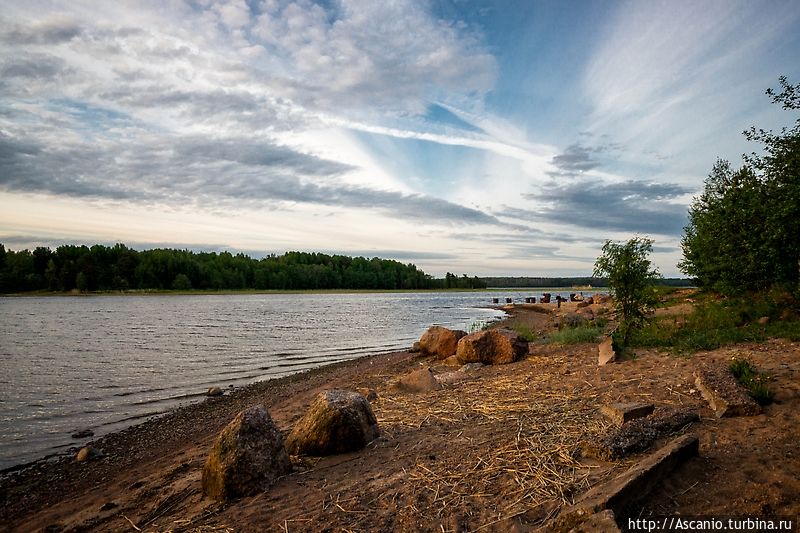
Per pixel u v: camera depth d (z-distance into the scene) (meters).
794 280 12.74
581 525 3.52
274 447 5.77
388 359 18.84
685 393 7.22
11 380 15.84
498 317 46.06
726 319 13.47
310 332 32.09
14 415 11.77
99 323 38.09
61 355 21.20
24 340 26.62
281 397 13.02
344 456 6.39
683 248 17.98
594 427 6.24
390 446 6.65
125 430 10.58
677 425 5.71
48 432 10.44
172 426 10.81
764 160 13.77
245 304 74.44
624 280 12.45
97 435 10.25
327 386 13.78
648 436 5.36
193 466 7.37
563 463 5.18
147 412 12.11
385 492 5.00
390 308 65.38
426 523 4.28
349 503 4.83
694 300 17.64
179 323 38.44
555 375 10.38
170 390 14.59
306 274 144.88
